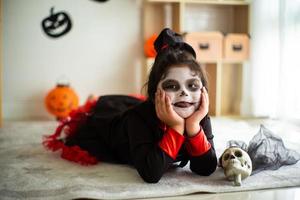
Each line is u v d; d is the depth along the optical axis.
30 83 2.51
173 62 1.04
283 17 2.12
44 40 2.50
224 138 1.68
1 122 2.09
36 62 2.50
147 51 2.47
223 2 2.44
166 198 0.96
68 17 2.50
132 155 1.10
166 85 1.03
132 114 1.12
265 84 2.37
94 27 2.54
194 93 1.03
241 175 1.04
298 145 1.51
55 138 1.48
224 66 2.66
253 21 2.46
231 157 1.05
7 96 2.49
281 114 2.15
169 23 2.59
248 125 2.06
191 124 1.02
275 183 1.05
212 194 0.99
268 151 1.17
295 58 2.07
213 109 2.47
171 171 1.16
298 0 2.05
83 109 1.52
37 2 2.46
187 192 0.98
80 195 0.94
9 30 2.45
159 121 1.06
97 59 2.57
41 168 1.20
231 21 2.70
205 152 1.05
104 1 2.53
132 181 1.06
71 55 2.54
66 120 1.51
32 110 2.52
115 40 2.58
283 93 2.13
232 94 2.70
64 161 1.29
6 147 1.51
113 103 1.50
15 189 1.00
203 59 2.39
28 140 1.66
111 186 1.01
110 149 1.31
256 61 2.45
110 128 1.30
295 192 1.01
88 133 1.40
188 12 2.63
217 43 2.41
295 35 2.07
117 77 2.61
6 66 2.47
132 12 2.57
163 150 1.01
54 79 2.53
